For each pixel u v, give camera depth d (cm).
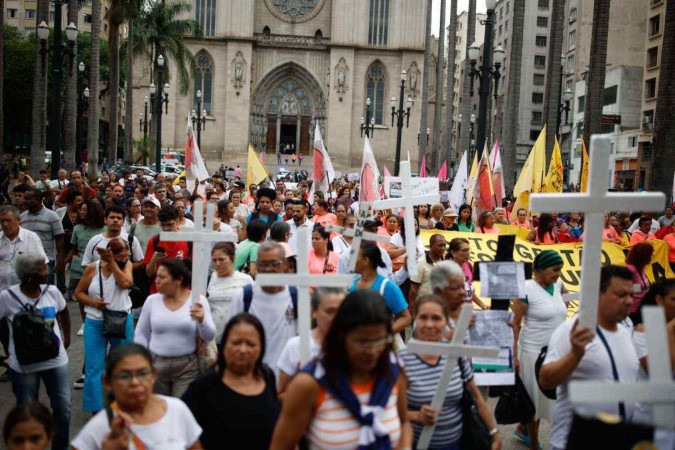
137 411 434
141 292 924
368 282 709
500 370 652
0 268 909
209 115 7744
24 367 660
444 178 2981
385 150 7881
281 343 635
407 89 7812
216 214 1284
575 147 7112
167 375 655
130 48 5162
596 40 3275
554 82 3456
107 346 869
